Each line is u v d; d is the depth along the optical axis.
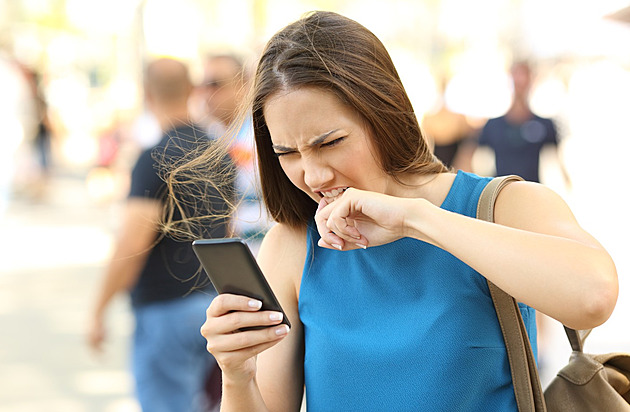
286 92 2.23
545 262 2.04
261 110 2.39
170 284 4.88
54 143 27.17
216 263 2.25
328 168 2.28
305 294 2.52
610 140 24.42
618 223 13.46
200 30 24.30
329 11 2.40
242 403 2.41
